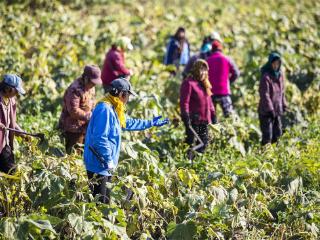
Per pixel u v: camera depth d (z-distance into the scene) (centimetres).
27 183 1769
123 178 1769
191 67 2628
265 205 1905
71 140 2159
